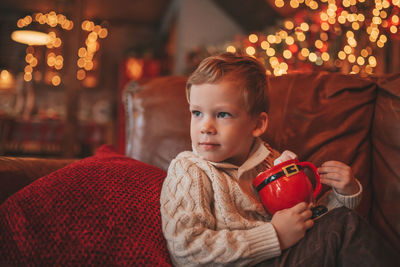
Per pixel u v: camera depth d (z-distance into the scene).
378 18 2.29
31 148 5.15
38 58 7.63
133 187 0.82
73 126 3.72
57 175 0.83
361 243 0.68
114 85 8.32
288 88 1.18
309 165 0.81
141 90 1.29
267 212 0.83
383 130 1.07
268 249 0.70
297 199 0.76
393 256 0.68
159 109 1.23
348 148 1.09
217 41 6.11
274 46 3.11
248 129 0.83
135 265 0.70
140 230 0.75
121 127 5.86
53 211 0.73
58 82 7.70
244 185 0.86
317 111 1.13
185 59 5.48
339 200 0.85
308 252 0.69
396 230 0.97
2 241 0.70
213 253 0.69
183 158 0.84
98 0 6.98
